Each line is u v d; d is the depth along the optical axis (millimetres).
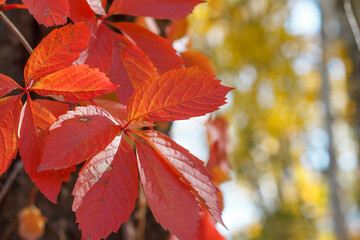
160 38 678
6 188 947
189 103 564
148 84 560
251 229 10758
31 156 537
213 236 697
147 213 1373
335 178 8383
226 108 10000
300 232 10328
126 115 582
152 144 562
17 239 1243
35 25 1244
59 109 585
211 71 955
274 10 9375
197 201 558
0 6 630
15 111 544
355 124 4285
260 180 11453
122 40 668
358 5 2449
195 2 668
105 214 541
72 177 1228
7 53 1242
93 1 641
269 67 9938
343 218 8094
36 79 551
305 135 11570
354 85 4102
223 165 1311
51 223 1256
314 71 10586
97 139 532
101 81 554
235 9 8867
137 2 661
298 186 11406
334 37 8422
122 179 551
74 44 550
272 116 10852
